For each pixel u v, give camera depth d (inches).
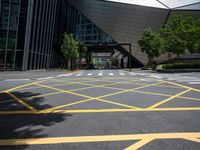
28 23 1194.6
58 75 960.9
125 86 520.7
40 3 1355.8
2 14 1140.5
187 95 387.2
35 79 716.7
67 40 1791.3
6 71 1148.5
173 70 1238.9
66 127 197.6
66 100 334.0
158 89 466.3
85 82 617.0
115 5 2293.3
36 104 302.4
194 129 193.0
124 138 169.6
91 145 155.4
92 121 217.6
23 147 151.3
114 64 2849.4
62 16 2039.9
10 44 1160.2
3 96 369.4
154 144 157.5
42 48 1478.8
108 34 2581.2
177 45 1284.4
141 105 298.5
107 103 311.6
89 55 2743.6
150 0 2256.4
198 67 1274.6
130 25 2383.1
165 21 2222.0
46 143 158.9
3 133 180.9
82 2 2416.3
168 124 208.5
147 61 2513.5
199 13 2076.8
